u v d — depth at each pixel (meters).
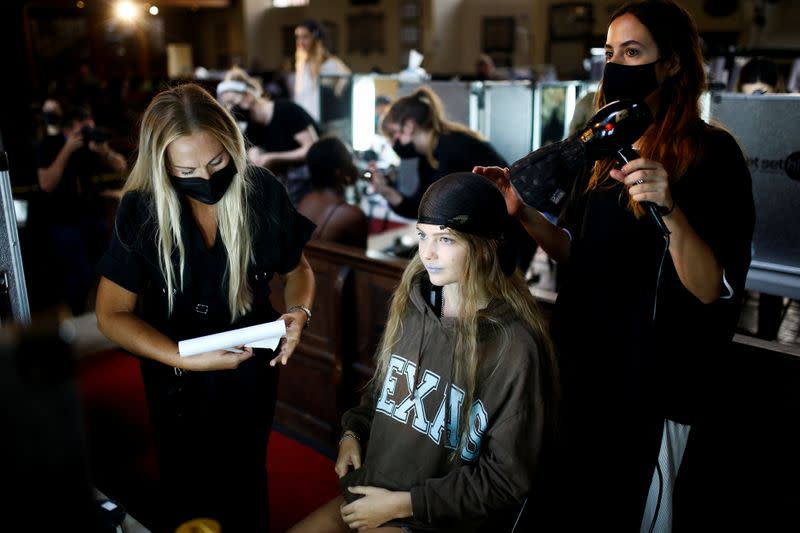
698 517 1.86
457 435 1.41
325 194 2.97
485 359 1.37
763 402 1.70
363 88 4.62
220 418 1.69
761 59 4.03
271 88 7.48
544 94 4.09
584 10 13.00
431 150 3.20
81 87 10.09
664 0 1.27
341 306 2.69
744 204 1.27
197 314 1.62
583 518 1.55
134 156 1.60
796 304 4.30
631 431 1.42
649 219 1.32
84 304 4.12
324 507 1.60
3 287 1.33
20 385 0.35
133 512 2.42
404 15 15.00
